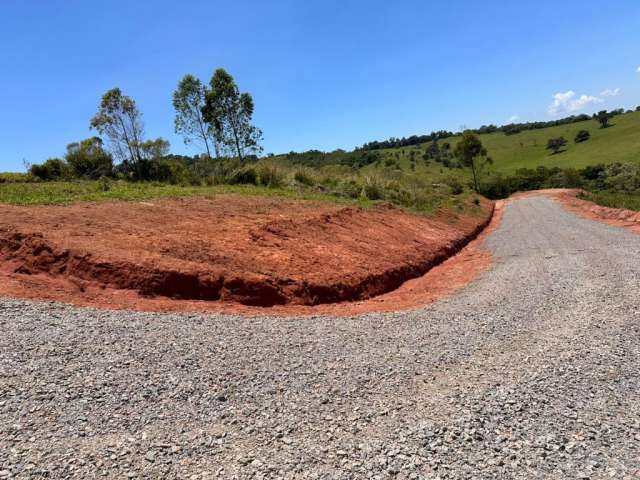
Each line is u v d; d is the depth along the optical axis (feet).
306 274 31.68
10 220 29.73
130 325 20.61
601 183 174.91
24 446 11.93
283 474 11.50
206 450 12.40
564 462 12.09
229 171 76.33
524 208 116.16
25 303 21.29
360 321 25.61
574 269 37.47
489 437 13.32
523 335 22.66
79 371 16.07
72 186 58.54
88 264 25.55
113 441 12.48
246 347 19.72
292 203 53.72
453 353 20.21
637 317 23.93
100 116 79.15
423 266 45.57
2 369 15.61
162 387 15.58
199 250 30.14
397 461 12.14
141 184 68.23
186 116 89.97
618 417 14.34
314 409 14.96
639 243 47.29
